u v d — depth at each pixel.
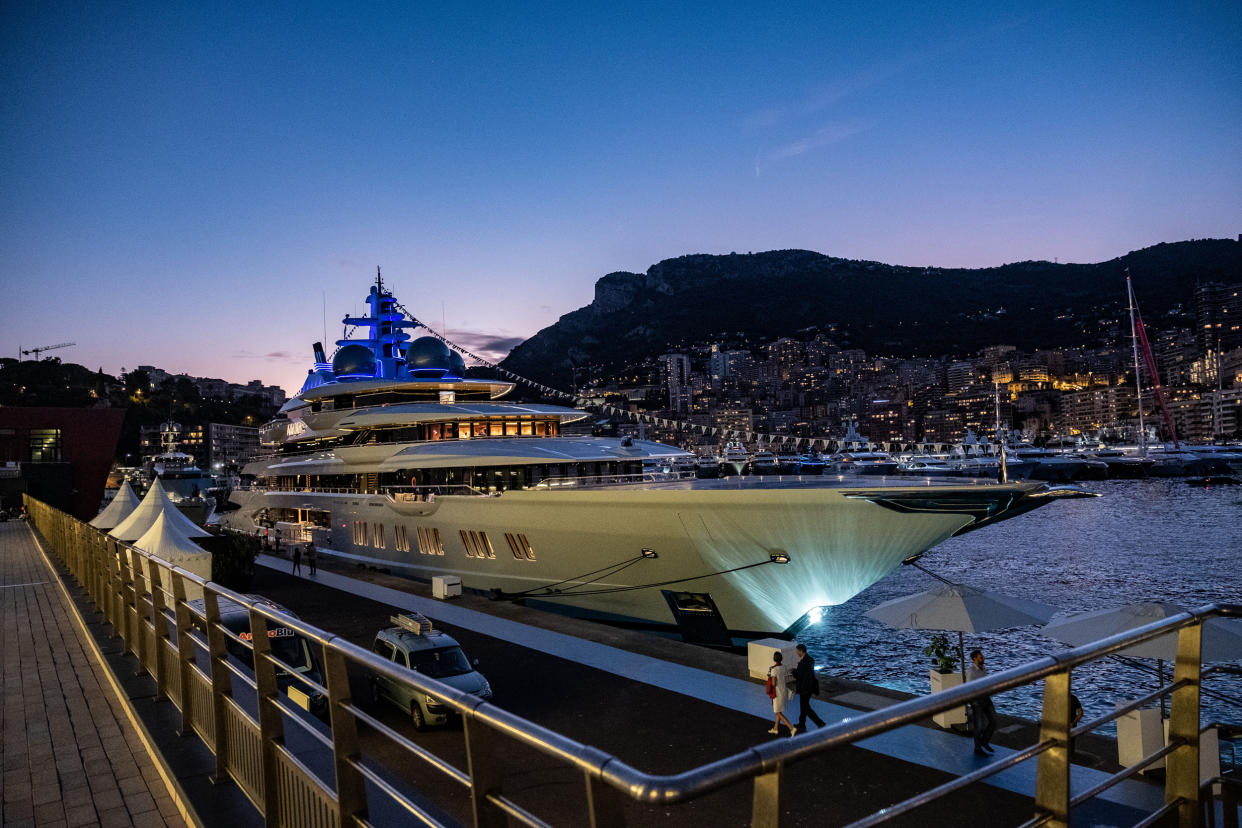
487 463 28.38
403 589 28.25
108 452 71.12
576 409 33.53
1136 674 27.33
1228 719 22.75
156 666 8.31
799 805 10.42
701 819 10.04
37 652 11.90
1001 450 19.69
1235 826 4.52
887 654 30.89
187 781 5.85
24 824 5.82
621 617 24.00
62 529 24.28
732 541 20.20
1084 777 10.68
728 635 22.28
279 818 4.75
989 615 14.38
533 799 10.70
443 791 11.24
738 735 13.20
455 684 13.80
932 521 18.42
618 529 22.03
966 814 9.90
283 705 4.79
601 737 13.27
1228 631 11.95
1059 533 84.31
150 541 20.98
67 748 7.48
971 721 12.71
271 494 47.31
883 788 10.84
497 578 27.12
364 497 34.88
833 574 19.81
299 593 28.34
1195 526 86.38
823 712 14.09
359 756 3.69
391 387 33.88
